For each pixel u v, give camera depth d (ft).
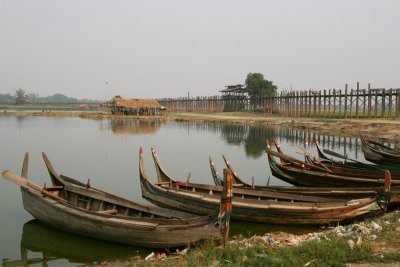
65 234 52.29
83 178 91.76
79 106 643.04
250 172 102.83
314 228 53.88
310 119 252.21
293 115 295.07
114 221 45.96
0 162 113.19
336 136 182.60
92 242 49.29
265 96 343.67
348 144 157.07
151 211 49.80
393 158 95.91
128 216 46.68
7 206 65.98
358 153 135.64
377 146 112.16
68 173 97.81
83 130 225.97
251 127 248.52
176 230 42.83
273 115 323.78
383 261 32.32
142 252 45.91
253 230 54.29
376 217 53.16
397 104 217.15
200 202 56.70
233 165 113.50
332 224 53.21
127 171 101.55
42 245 48.65
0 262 44.21
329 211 51.83
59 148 146.41
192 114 394.32
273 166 78.23
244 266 33.04
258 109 378.53
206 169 106.32
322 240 39.32
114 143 164.04
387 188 52.08
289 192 64.34
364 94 227.61
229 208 40.78
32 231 53.62
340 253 33.83
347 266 31.65
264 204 55.36
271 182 90.99
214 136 196.34
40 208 53.83
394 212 55.67
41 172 98.58
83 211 49.19
